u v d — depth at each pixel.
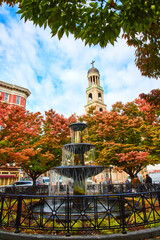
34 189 12.58
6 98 32.06
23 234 4.18
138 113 15.39
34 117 15.53
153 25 4.63
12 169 28.34
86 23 3.23
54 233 4.34
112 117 14.14
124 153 13.06
